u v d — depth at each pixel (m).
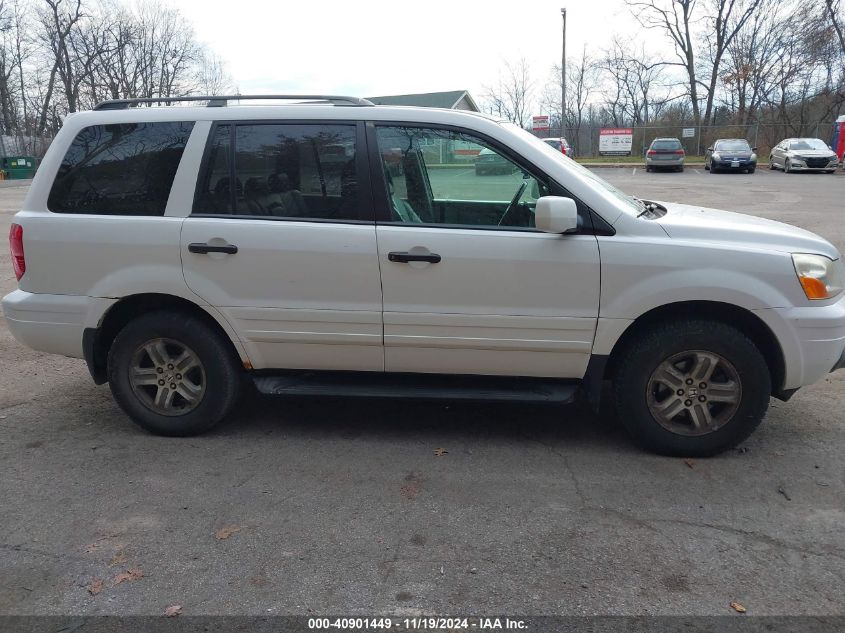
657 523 3.22
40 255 4.02
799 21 38.22
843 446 4.02
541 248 3.66
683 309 3.78
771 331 3.64
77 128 4.04
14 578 2.84
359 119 3.84
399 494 3.51
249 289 3.87
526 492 3.52
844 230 11.84
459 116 3.82
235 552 3.01
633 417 3.85
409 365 3.95
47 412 4.63
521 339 3.76
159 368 4.12
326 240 3.77
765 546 3.03
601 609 2.63
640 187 22.75
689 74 43.81
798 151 29.09
